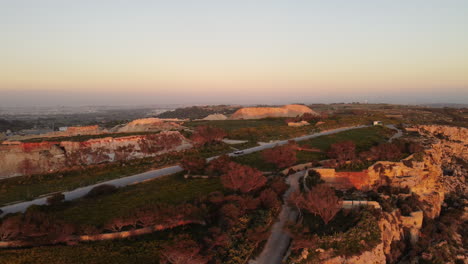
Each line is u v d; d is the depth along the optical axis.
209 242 29.09
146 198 40.69
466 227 50.41
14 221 29.47
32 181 49.59
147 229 32.38
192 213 33.94
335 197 35.75
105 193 42.47
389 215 40.00
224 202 37.41
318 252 29.39
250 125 108.50
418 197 49.75
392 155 54.47
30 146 61.59
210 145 73.56
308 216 36.34
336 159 54.72
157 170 55.72
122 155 67.31
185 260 26.41
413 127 97.06
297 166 53.66
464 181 67.44
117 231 31.58
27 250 28.09
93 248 29.03
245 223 33.34
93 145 67.00
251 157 60.34
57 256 27.58
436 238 44.09
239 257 27.70
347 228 33.22
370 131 89.12
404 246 40.28
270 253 29.78
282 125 105.06
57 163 60.75
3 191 45.00
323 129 95.94
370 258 31.30
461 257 42.09
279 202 39.53
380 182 49.28
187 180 48.41
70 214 35.53
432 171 58.00
